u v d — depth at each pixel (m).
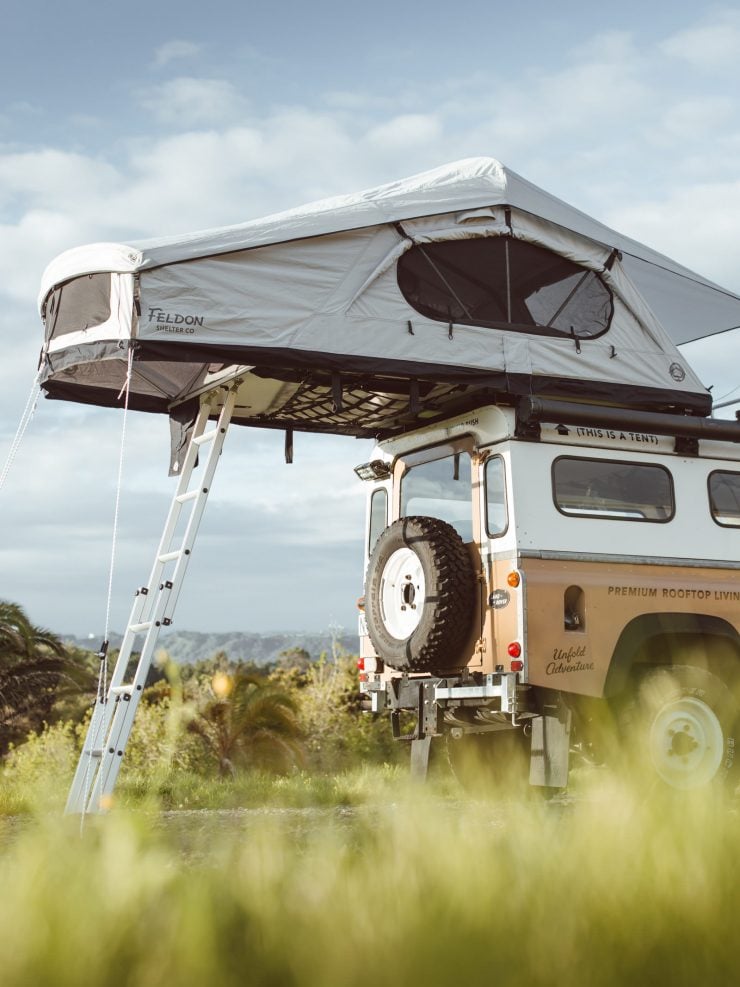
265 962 1.69
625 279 8.87
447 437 8.66
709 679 7.90
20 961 1.60
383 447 9.56
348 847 2.39
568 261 8.73
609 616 7.78
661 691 7.73
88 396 9.45
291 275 7.64
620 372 8.66
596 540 7.98
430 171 8.83
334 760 19.80
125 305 7.28
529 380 8.21
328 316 7.70
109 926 1.72
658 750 7.67
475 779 8.12
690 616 8.09
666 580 8.09
